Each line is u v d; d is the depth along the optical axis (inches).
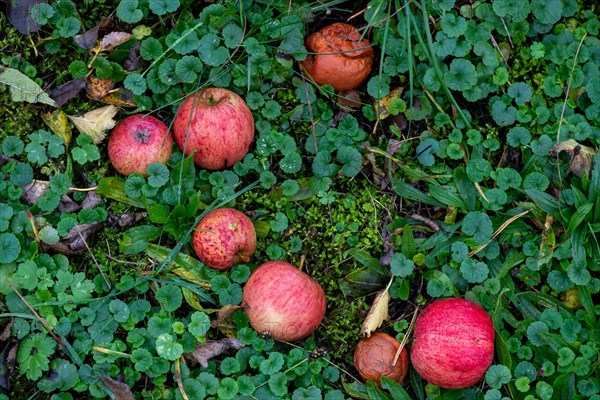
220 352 35.0
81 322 34.4
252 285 34.1
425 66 37.2
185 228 35.5
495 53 37.3
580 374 34.8
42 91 35.5
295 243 36.2
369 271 36.2
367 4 37.7
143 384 34.7
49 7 35.6
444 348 33.4
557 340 35.0
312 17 37.2
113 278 35.5
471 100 36.9
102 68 35.6
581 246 35.8
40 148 35.5
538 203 36.1
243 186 36.9
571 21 38.4
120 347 34.4
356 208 36.9
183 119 34.9
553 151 36.7
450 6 37.0
